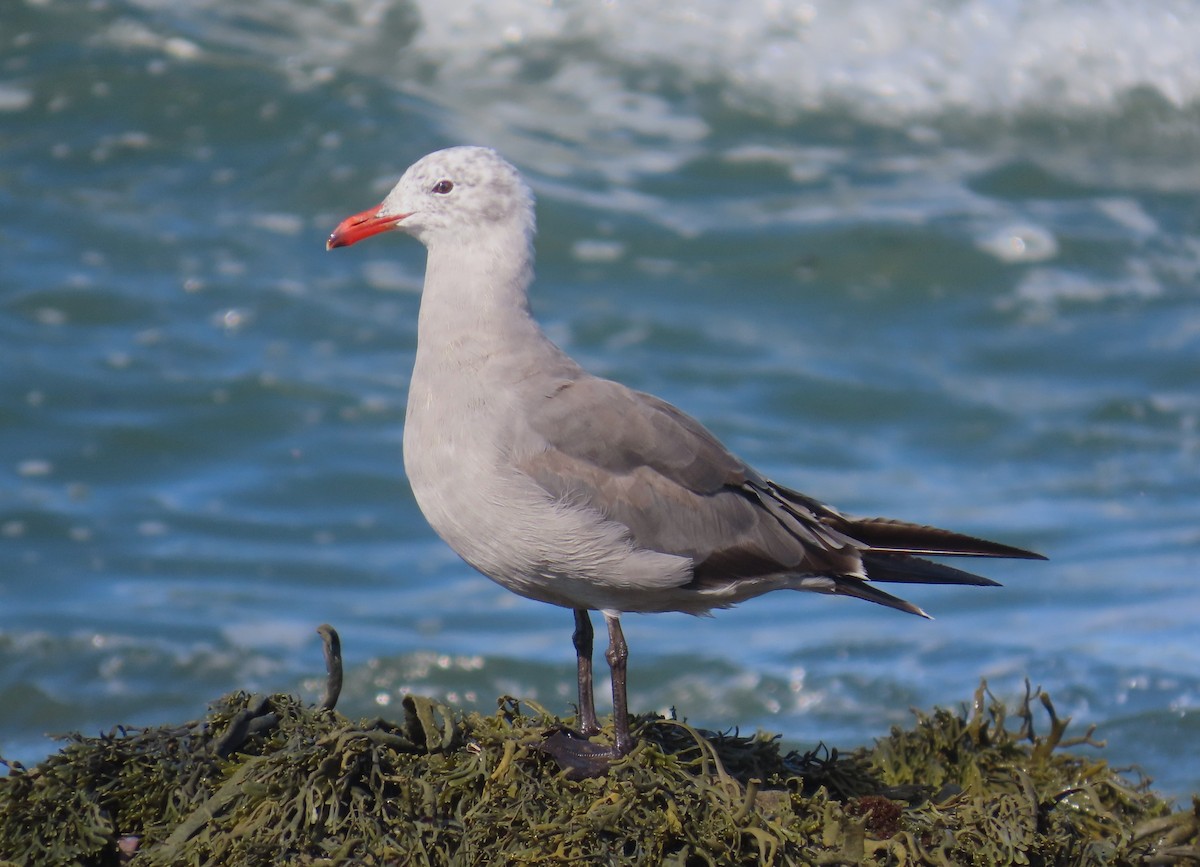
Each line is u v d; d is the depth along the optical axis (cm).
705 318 1834
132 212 1916
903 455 1608
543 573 753
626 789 656
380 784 663
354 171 2002
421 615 1322
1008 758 802
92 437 1559
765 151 2161
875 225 1989
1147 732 1070
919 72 2252
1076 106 2245
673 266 1917
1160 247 1998
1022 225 2003
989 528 1448
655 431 765
